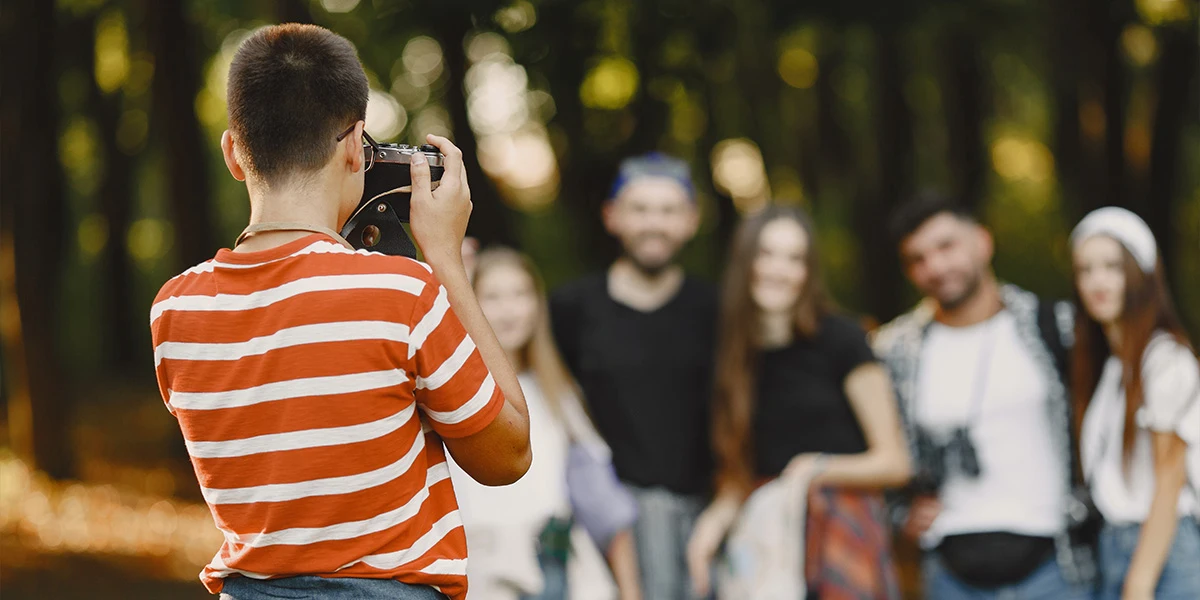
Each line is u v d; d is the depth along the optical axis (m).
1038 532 3.37
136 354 21.42
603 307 3.95
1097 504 3.34
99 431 14.24
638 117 9.90
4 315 10.70
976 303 3.57
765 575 3.54
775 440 3.65
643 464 3.79
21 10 10.65
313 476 1.74
